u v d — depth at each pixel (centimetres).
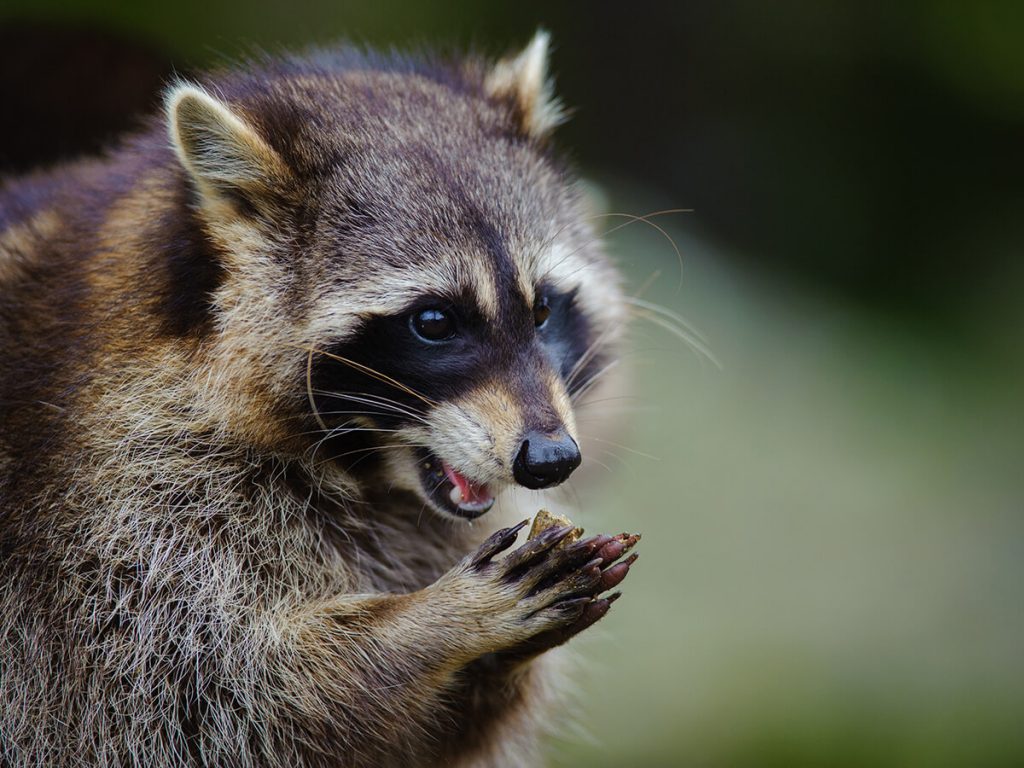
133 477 725
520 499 870
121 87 1149
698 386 1480
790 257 2159
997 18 2028
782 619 1310
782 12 2109
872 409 1574
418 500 823
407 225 732
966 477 1527
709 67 2186
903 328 1838
